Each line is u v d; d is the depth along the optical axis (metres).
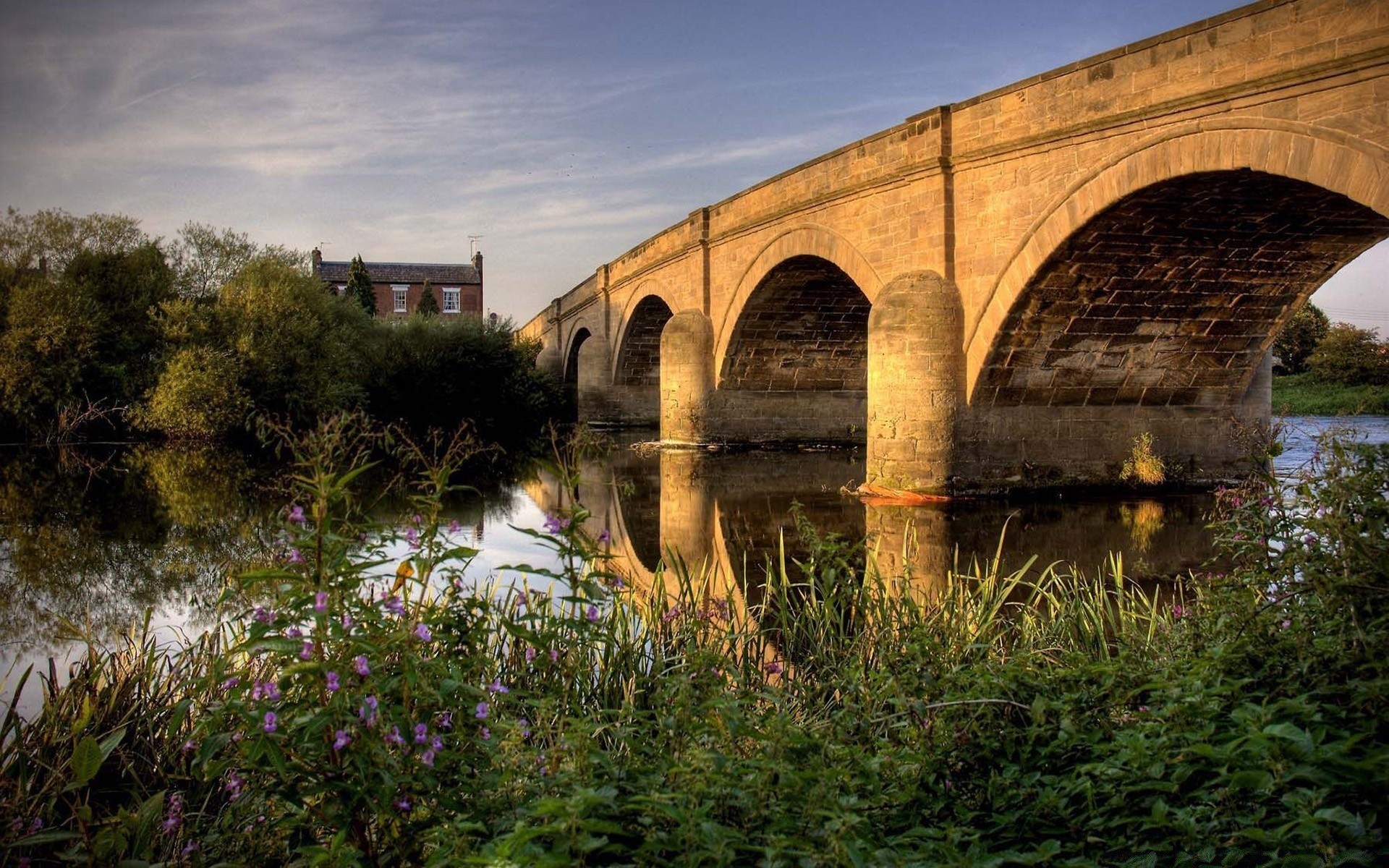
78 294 37.09
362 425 5.37
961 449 21.12
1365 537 4.80
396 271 83.38
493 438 44.69
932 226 21.53
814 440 36.44
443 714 4.45
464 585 6.09
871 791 4.31
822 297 31.91
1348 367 42.81
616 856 3.69
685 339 35.28
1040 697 4.61
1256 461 5.85
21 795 5.14
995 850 4.04
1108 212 17.34
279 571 4.12
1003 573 13.22
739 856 3.50
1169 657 6.09
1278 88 14.34
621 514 20.53
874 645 6.57
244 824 4.88
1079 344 20.86
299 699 4.16
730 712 4.24
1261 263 19.36
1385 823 3.63
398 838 4.18
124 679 6.57
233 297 38.75
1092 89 17.56
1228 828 3.88
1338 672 4.55
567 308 59.59
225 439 38.38
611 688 6.73
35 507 20.97
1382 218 17.39
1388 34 12.81
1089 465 22.05
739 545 16.48
